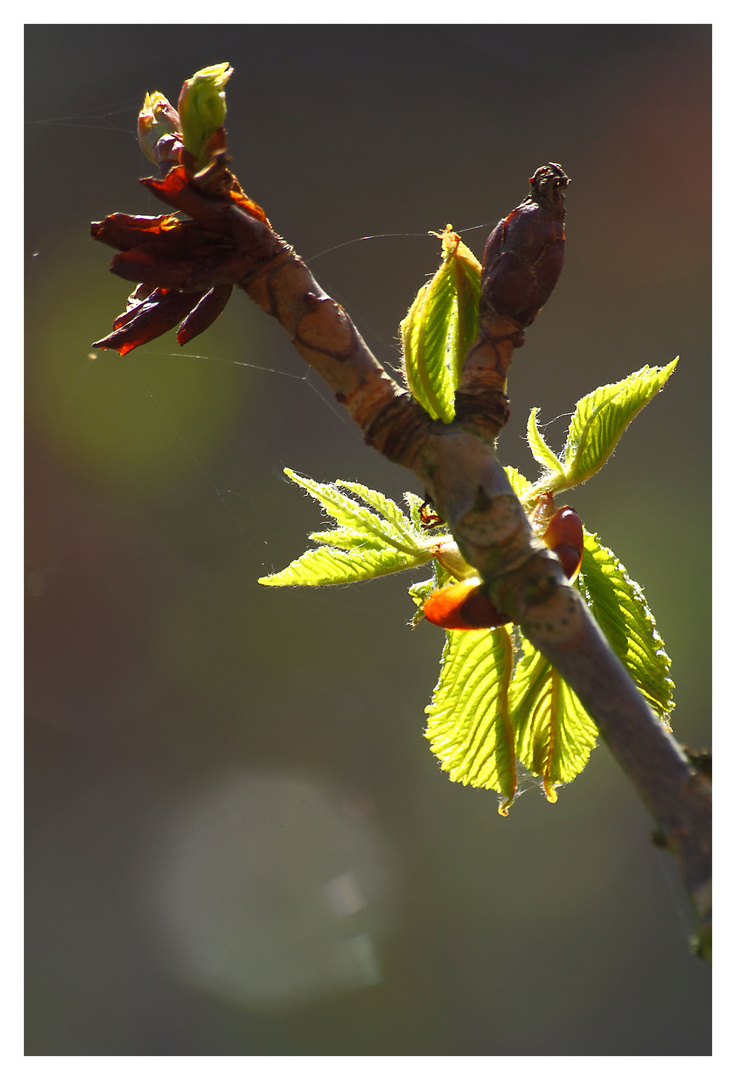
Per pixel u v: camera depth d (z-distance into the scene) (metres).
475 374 0.75
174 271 0.75
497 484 0.75
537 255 0.76
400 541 0.77
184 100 0.75
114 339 0.76
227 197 0.75
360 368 0.75
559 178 0.76
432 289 0.76
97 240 0.75
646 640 0.77
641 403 0.77
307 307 0.75
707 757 0.73
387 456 0.75
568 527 0.75
